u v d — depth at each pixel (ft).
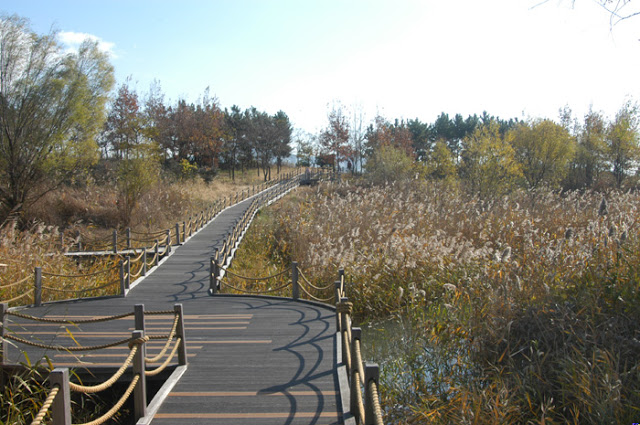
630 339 22.62
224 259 52.49
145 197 86.63
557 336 24.36
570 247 34.14
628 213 44.86
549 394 21.50
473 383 22.75
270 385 20.17
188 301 37.17
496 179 89.56
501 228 47.32
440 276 37.83
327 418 17.31
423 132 196.75
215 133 148.97
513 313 26.21
